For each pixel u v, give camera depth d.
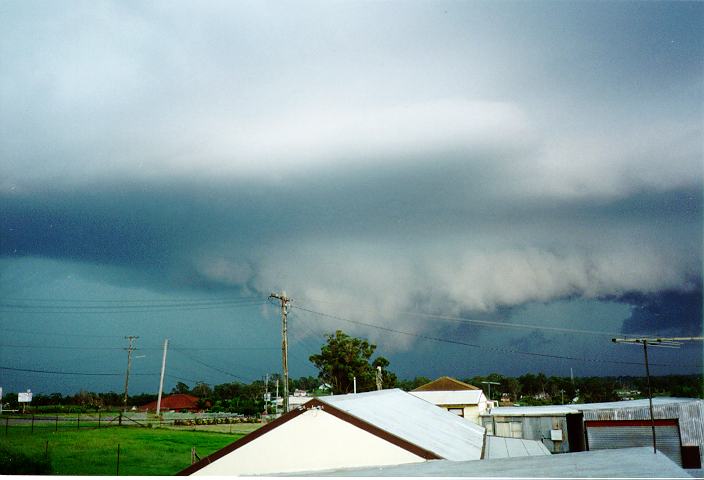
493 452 19.73
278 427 14.70
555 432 31.77
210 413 81.50
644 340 13.85
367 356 65.81
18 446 33.81
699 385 36.44
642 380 71.00
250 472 14.47
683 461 28.72
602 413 30.84
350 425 14.46
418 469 11.93
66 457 32.09
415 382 89.88
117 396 98.62
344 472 12.27
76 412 74.25
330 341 65.69
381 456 14.14
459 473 10.56
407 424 17.62
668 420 29.53
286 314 34.19
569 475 9.30
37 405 79.38
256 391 118.44
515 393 94.62
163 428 50.62
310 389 115.31
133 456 33.09
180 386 122.88
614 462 10.60
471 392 48.94
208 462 14.62
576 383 76.44
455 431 20.80
